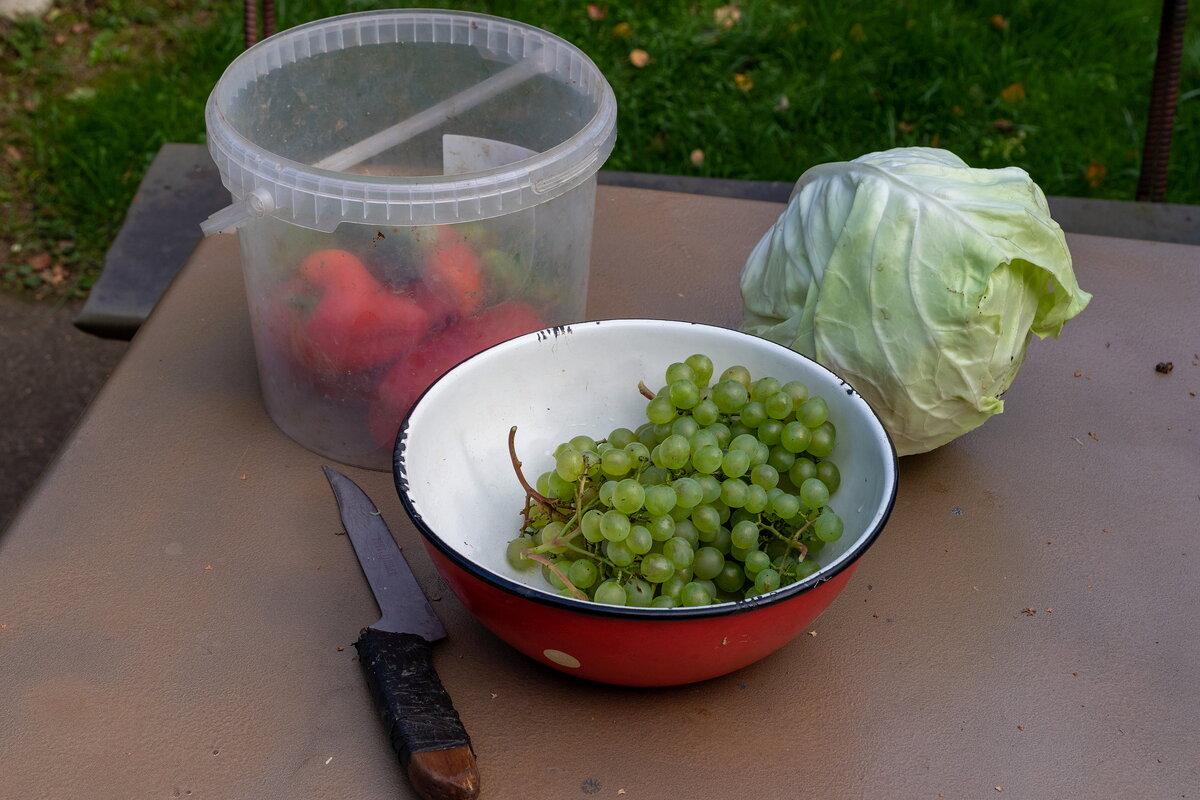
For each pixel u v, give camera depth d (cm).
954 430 98
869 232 93
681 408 91
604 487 81
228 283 127
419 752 72
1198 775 78
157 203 166
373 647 81
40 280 248
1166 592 93
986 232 90
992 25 280
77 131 262
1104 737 81
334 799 75
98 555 93
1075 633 89
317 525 97
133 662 84
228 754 77
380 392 99
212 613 88
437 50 111
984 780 77
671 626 71
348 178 86
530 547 86
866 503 85
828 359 95
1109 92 265
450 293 96
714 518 83
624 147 254
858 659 86
